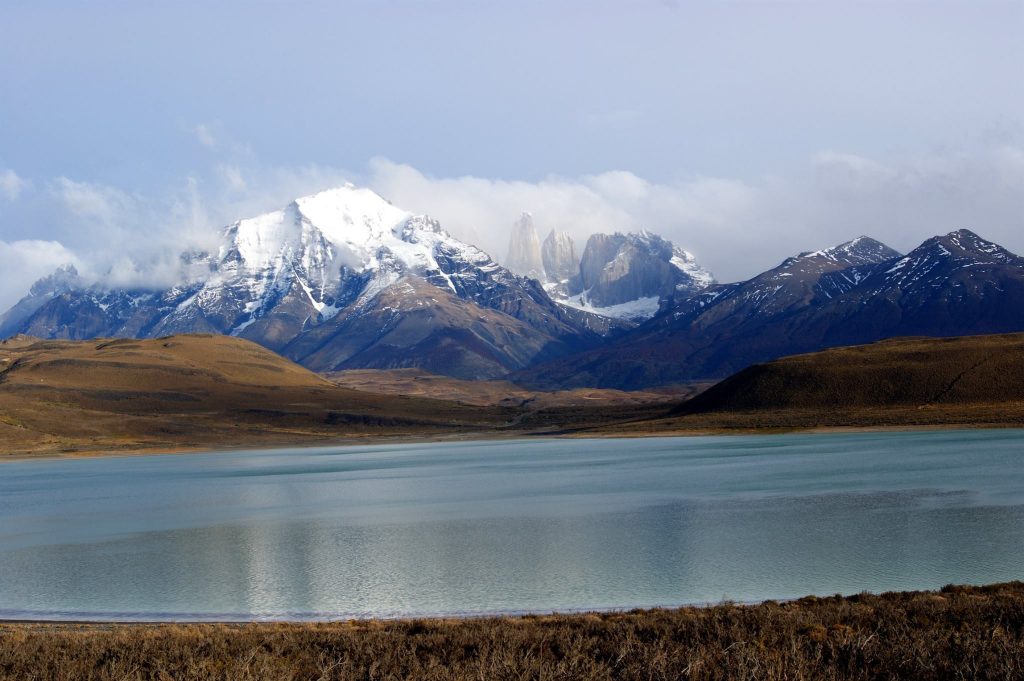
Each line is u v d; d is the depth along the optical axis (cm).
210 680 2977
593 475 12162
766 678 2805
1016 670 2764
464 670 2992
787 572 5238
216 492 12050
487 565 5881
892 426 18225
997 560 5369
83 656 3275
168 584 5644
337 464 17162
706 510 8069
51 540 7894
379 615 4616
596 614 4075
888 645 3052
